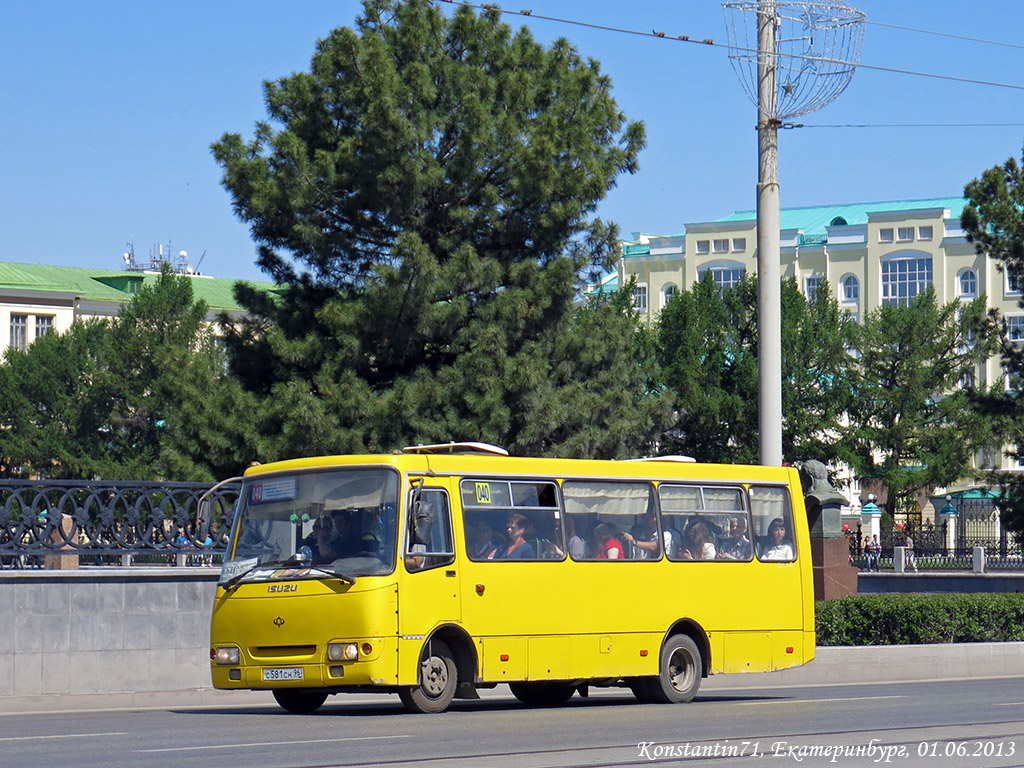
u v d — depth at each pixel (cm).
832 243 11588
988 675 2981
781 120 2786
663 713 1972
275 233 4097
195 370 4031
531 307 3956
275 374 4059
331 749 1478
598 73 4381
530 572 2056
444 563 1955
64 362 7794
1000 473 4522
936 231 11144
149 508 2375
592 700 2350
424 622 1917
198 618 2391
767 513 2420
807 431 7731
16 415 7750
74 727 1777
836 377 7969
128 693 2275
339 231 4041
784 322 7869
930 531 6353
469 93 4003
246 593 1936
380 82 3875
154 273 11738
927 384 8106
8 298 10056
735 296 7819
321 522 1941
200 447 3872
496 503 2050
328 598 1877
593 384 4181
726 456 7619
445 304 3909
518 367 3828
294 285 4209
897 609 3016
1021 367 4581
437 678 1948
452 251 3969
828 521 3656
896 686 2611
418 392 3812
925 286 11175
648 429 4262
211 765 1339
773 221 2802
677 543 2269
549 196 4009
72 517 2295
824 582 3606
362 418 3797
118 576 2312
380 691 1931
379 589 1872
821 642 2942
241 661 1927
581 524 2147
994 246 4506
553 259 4103
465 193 4056
